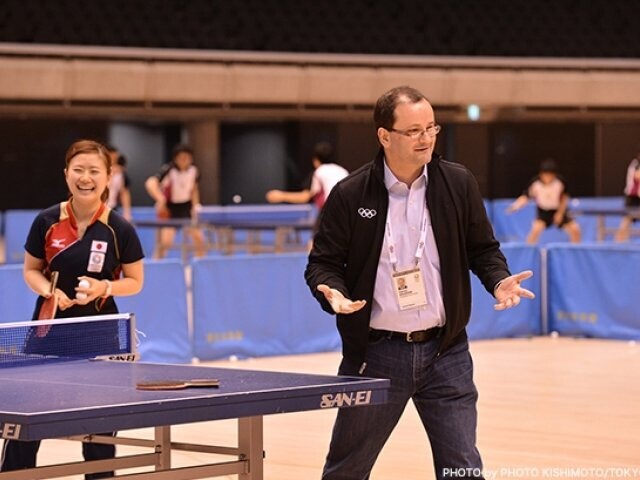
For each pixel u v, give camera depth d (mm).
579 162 26203
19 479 4152
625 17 27688
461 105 24688
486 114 24922
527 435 7281
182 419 3607
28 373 4406
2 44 21781
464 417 4336
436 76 24344
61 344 4977
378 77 24016
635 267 11305
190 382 3939
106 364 4648
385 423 4383
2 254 19766
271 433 7473
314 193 14531
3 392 3900
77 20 24172
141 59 22453
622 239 18766
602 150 26297
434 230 4285
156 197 17594
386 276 4320
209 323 10320
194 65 22812
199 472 3979
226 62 23078
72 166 5266
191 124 24016
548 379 9320
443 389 4352
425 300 4285
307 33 25766
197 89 22859
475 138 25062
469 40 26797
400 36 26391
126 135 24453
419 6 26531
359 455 4422
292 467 6586
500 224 20422
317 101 23812
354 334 4340
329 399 3889
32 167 23828
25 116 22141
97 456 5316
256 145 24688
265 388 3850
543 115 25266
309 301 10891
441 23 26656
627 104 25734
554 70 25156
